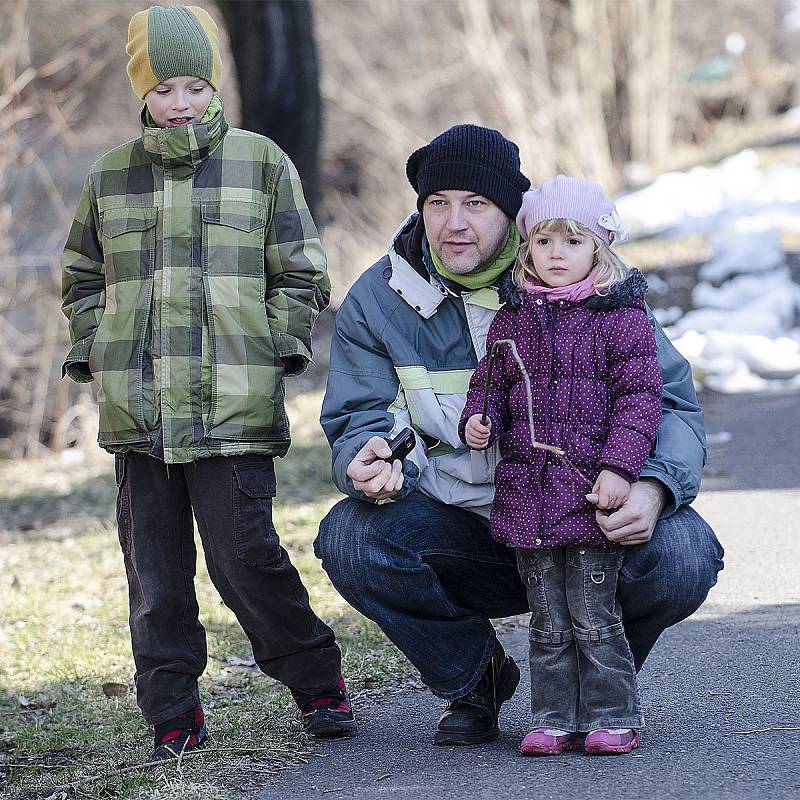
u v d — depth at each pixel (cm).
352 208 6206
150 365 891
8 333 3175
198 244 894
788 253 3422
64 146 3753
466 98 6469
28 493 2292
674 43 6975
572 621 845
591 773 811
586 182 845
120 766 918
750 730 885
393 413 903
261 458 901
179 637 915
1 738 1019
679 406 884
